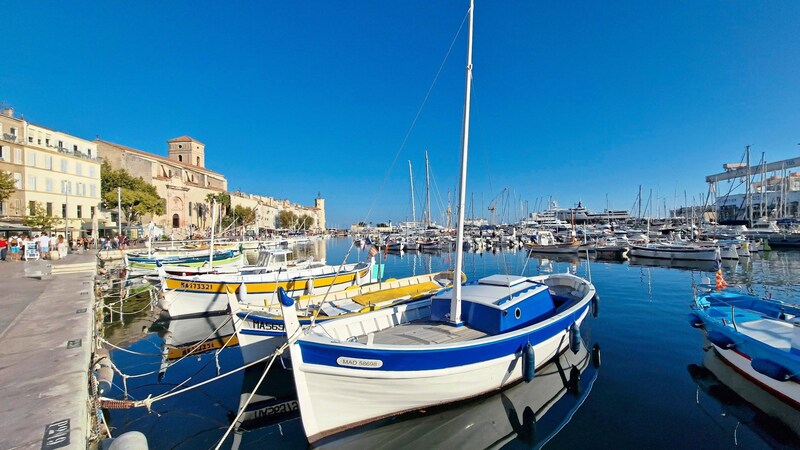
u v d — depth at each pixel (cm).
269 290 1683
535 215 9444
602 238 5706
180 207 7669
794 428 702
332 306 1247
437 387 739
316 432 688
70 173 4709
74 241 4403
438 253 5472
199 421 790
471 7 820
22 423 500
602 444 669
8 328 955
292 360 673
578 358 1032
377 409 725
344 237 16000
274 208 12088
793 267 3064
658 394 834
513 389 847
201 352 1230
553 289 1409
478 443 688
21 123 4275
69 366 699
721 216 8769
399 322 1023
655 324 1362
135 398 888
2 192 3281
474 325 900
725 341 860
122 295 2052
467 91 833
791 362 709
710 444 659
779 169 6525
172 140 9756
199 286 1633
